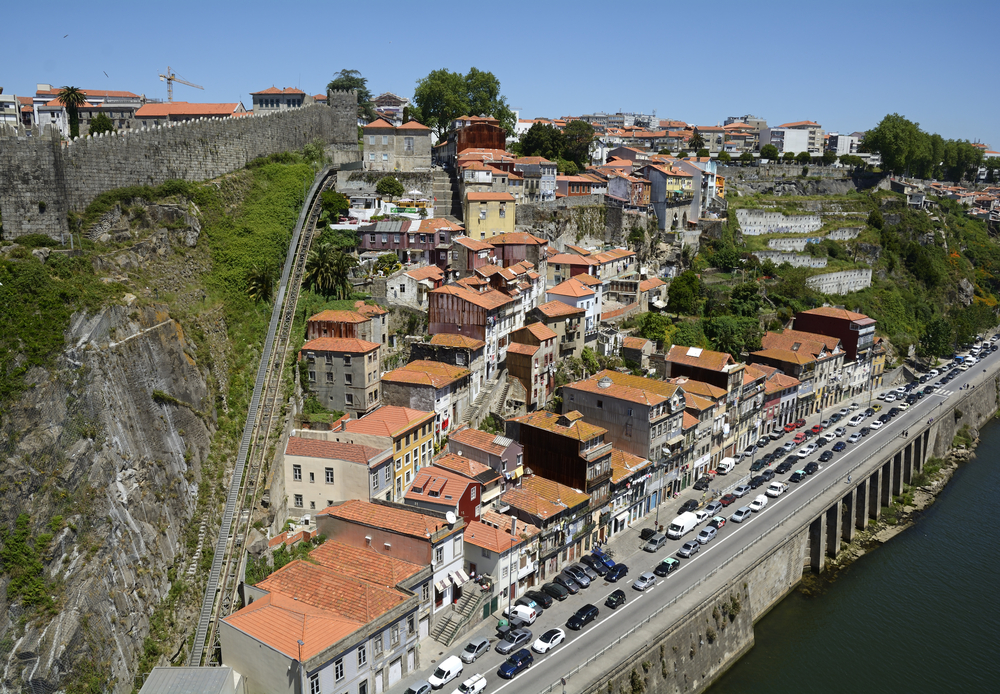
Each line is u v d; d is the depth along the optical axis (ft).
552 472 312.09
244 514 260.01
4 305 219.82
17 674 189.78
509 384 376.27
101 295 247.09
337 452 275.39
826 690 261.24
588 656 232.53
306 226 406.41
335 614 213.66
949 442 501.97
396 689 220.23
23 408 210.38
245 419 291.58
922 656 281.95
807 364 465.06
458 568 259.39
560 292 412.36
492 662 232.32
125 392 240.73
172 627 230.07
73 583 204.74
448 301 357.61
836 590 328.08
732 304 529.45
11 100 580.71
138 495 234.99
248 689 208.64
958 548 370.12
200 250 323.37
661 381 360.48
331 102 526.98
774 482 364.58
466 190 497.87
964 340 654.12
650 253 575.79
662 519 335.06
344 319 323.16
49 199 261.24
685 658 250.57
